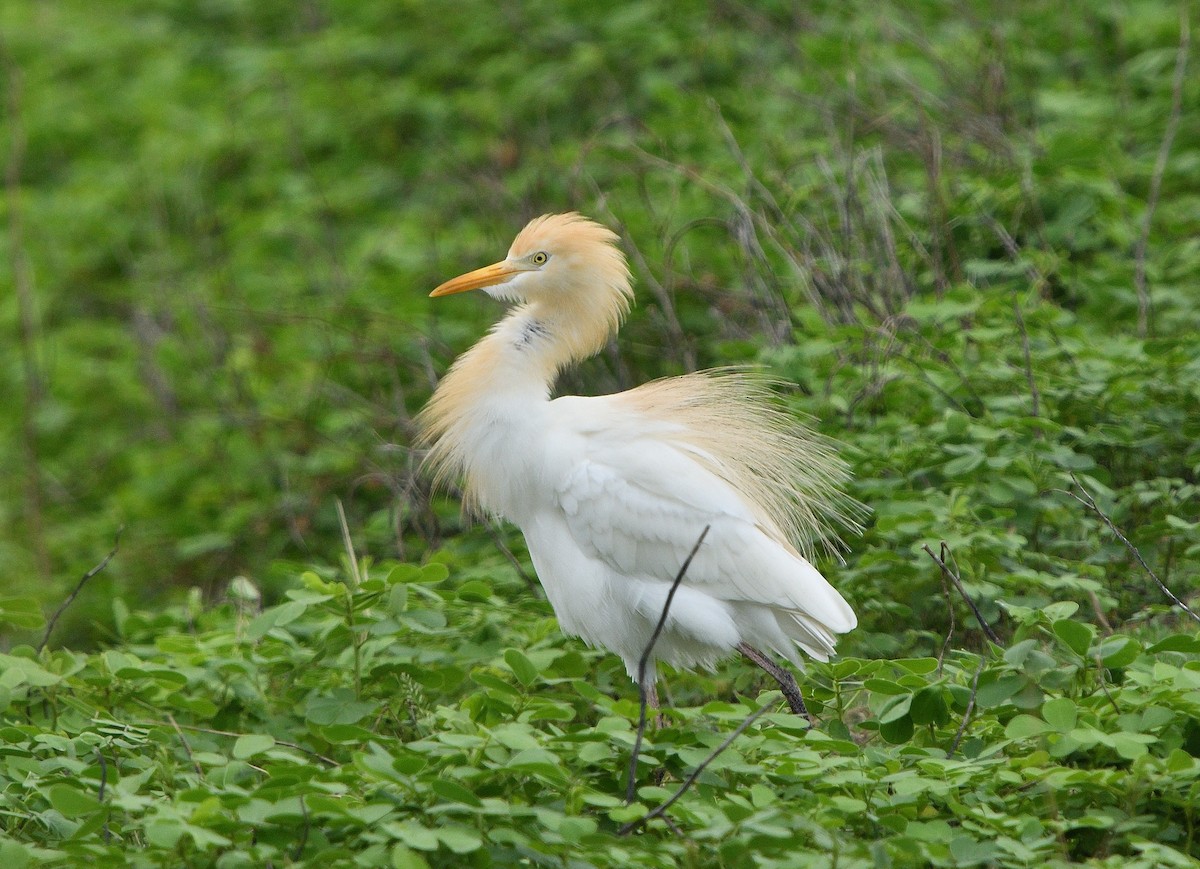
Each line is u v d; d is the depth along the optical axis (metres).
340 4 21.52
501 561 11.08
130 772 7.89
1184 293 12.51
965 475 9.84
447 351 13.53
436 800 6.34
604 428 8.52
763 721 7.59
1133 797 6.50
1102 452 10.54
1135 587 9.43
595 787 7.22
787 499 8.93
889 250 12.32
